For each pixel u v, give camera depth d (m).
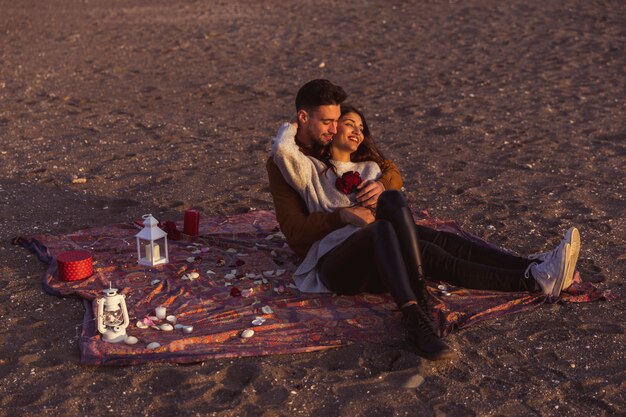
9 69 11.64
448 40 13.53
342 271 4.17
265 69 11.61
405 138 8.09
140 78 11.11
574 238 4.19
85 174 6.96
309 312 4.19
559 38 13.29
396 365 3.74
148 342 3.87
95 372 3.69
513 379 3.62
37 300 4.43
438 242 4.43
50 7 18.47
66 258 4.61
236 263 4.79
